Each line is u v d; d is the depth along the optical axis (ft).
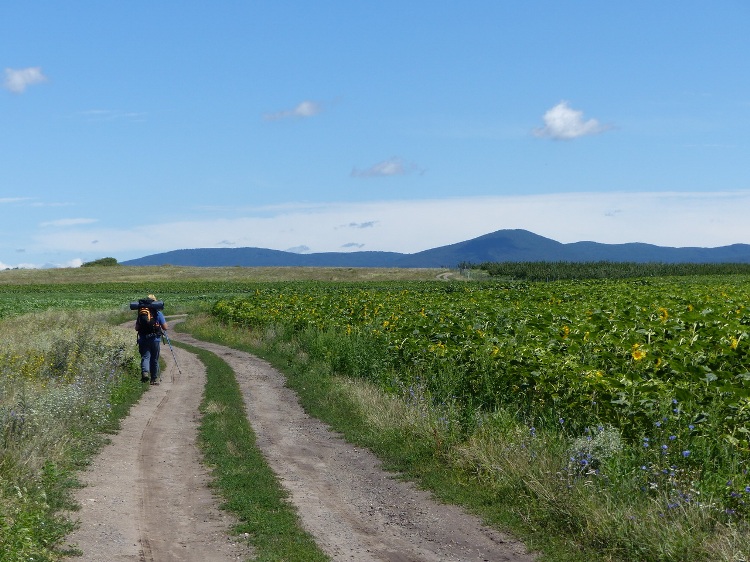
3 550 19.69
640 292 112.88
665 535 21.31
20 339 79.77
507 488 28.40
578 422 32.42
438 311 89.15
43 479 27.37
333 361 66.08
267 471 33.22
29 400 37.06
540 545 23.38
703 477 24.88
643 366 36.45
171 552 22.62
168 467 34.30
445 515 27.07
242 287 338.54
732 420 27.94
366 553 23.02
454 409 38.17
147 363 62.28
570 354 42.50
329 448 39.40
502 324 63.16
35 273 463.42
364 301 121.19
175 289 336.29
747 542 20.17
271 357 83.46
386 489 30.94
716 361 36.29
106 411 44.62
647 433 28.89
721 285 162.20
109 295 294.87
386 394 47.44
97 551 22.15
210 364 76.74
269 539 23.94
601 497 24.90
